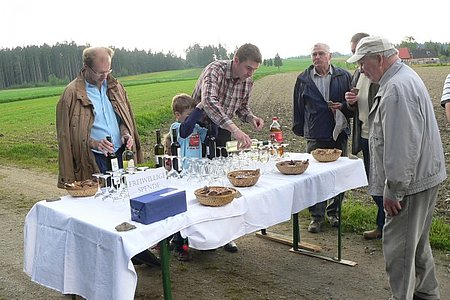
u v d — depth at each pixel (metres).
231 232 3.15
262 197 3.36
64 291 2.95
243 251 4.91
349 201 6.20
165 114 20.33
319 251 4.75
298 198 3.72
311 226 5.34
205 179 3.67
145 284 4.21
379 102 3.05
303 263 4.55
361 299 3.78
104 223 2.76
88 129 3.95
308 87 5.18
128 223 2.69
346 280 4.13
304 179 3.76
